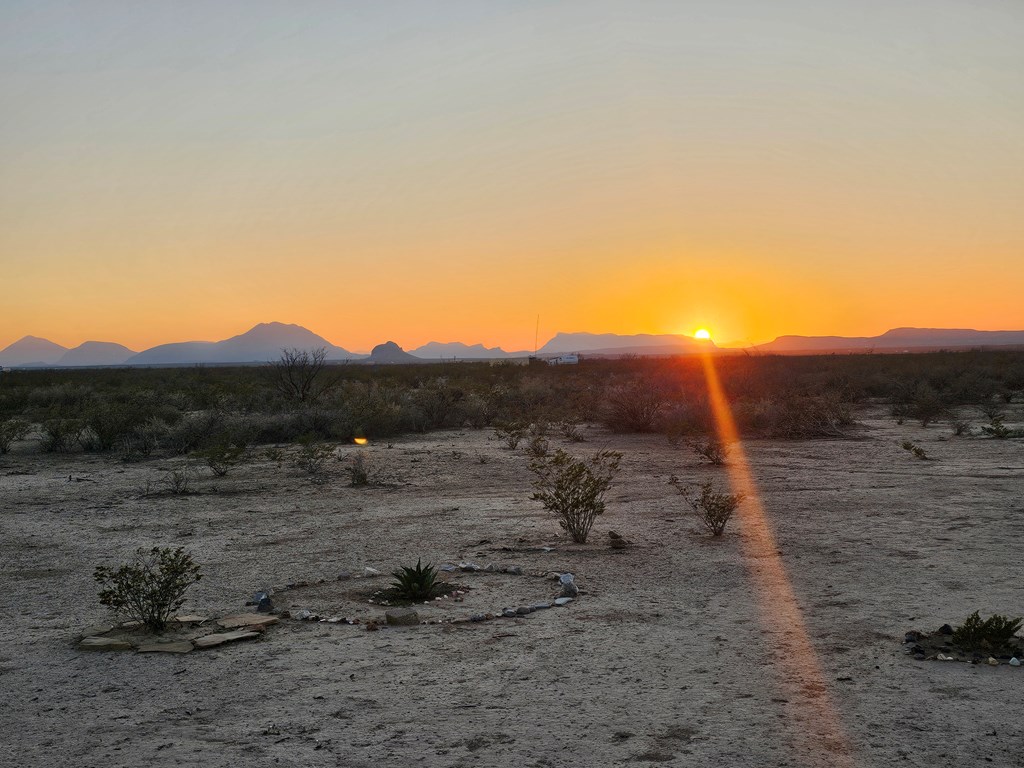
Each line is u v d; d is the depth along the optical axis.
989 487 15.23
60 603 8.82
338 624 7.88
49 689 6.33
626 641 7.20
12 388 49.84
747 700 5.87
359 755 5.12
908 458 19.62
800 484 16.06
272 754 5.16
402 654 6.98
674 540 11.36
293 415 27.03
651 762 4.96
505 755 5.09
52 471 19.44
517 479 17.56
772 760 4.96
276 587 9.30
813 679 6.24
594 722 5.55
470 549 11.09
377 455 21.77
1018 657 6.61
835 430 25.23
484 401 33.41
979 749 5.08
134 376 70.81
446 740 5.32
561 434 26.64
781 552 10.48
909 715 5.58
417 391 39.94
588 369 74.94
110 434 24.22
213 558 10.78
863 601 8.27
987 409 31.75
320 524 13.00
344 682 6.36
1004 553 10.18
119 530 12.68
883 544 10.81
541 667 6.61
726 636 7.27
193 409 35.28
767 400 29.14
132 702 6.04
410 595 8.77
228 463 18.89
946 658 6.58
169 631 7.70
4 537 12.21
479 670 6.57
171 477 18.27
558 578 9.37
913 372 52.38
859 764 4.90
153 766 5.02
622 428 27.00
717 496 12.12
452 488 16.48
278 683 6.36
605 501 14.61
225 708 5.91
